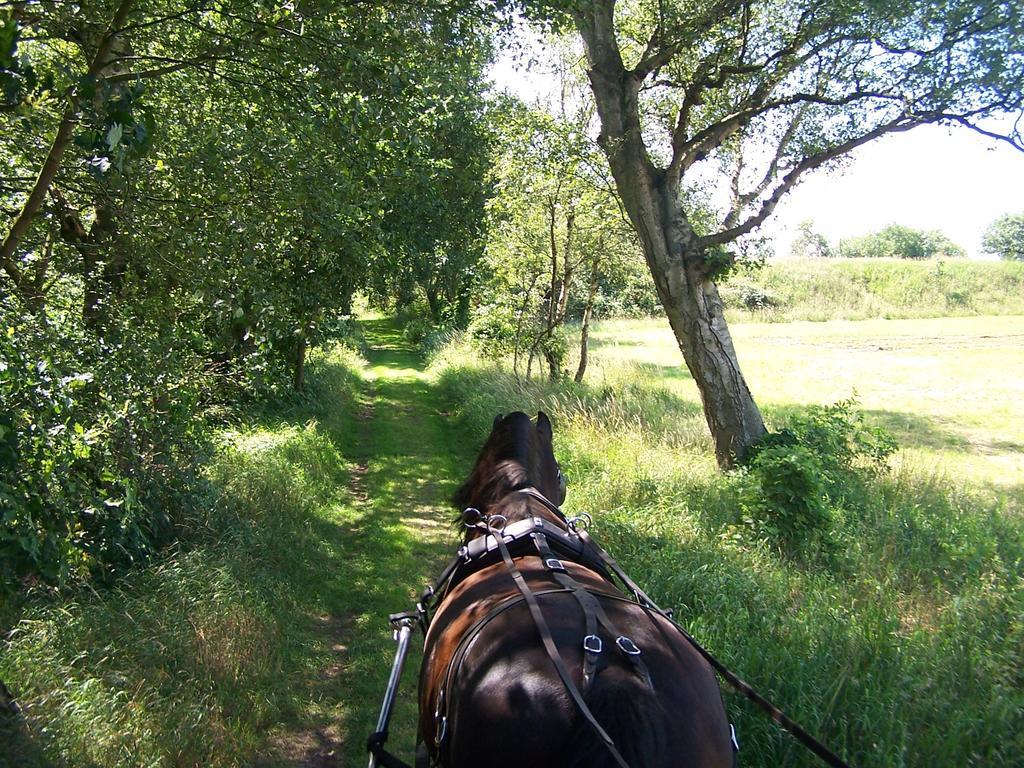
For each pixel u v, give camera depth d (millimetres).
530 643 2566
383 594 8227
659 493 9508
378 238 8875
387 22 6426
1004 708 4664
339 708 6035
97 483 6297
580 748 2182
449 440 16062
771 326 42312
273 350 9492
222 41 6422
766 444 11305
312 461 12297
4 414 4168
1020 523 9273
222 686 5660
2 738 4207
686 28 10812
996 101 10000
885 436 11648
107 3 5539
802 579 7020
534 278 18562
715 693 2578
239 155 7004
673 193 11656
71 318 6707
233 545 7980
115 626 5848
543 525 3523
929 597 6742
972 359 28734
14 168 6711
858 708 4641
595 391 17453
